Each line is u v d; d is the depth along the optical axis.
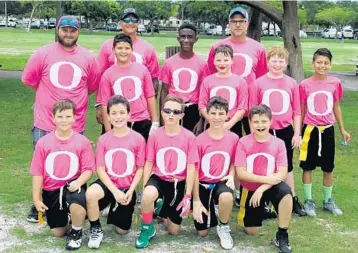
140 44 5.74
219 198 4.59
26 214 5.41
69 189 4.57
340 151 8.52
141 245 4.62
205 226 4.82
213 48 5.68
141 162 4.77
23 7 80.81
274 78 5.35
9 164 7.25
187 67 5.56
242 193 4.86
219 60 5.21
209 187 4.80
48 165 4.62
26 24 79.00
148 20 80.38
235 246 4.71
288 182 5.48
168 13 74.56
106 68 5.66
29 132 9.41
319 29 86.75
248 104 5.42
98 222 4.63
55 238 4.82
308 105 5.53
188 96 5.59
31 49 31.83
